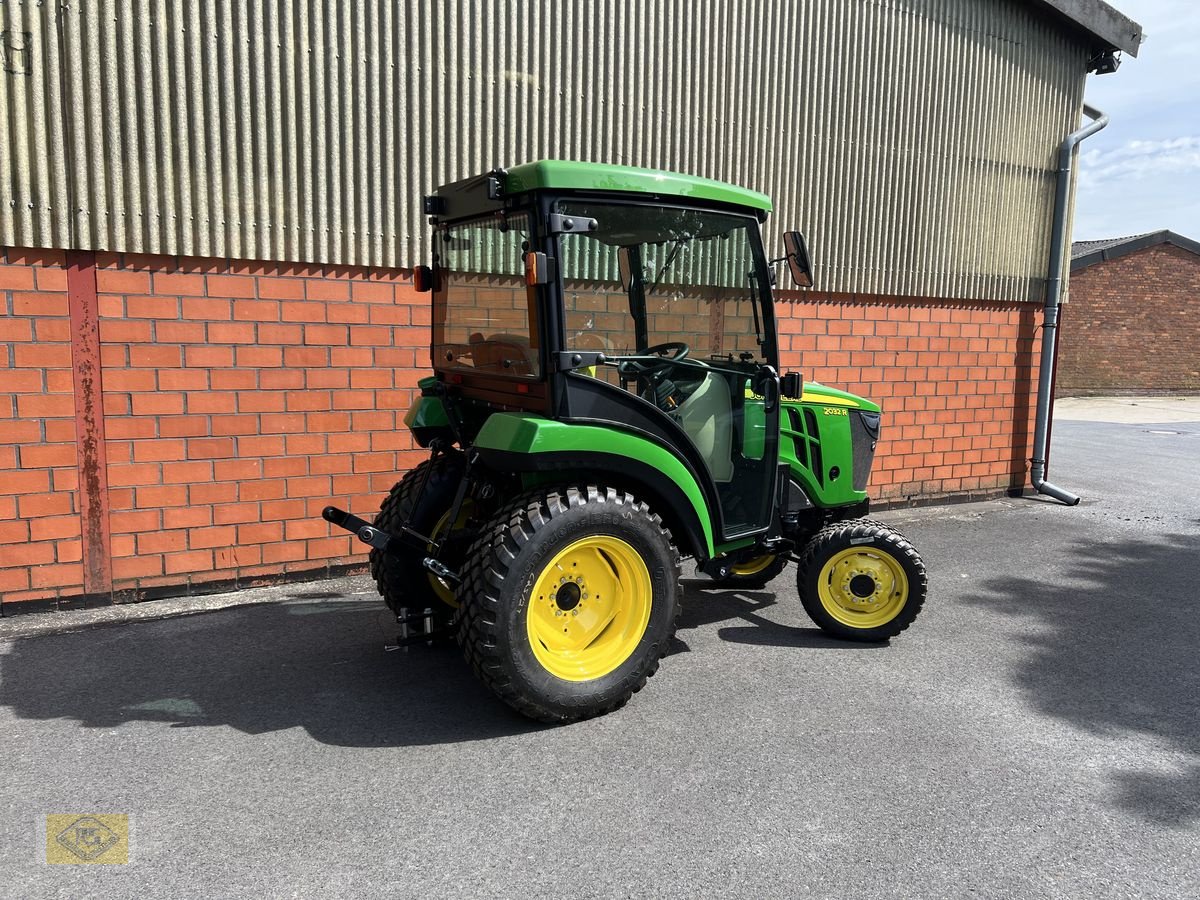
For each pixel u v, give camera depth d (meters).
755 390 4.21
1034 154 8.41
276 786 3.08
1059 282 8.57
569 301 3.50
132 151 4.76
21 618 4.72
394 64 5.45
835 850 2.74
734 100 6.75
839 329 7.48
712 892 2.53
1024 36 8.20
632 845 2.75
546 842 2.77
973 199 8.07
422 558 3.85
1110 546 6.73
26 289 4.57
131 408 4.88
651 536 3.67
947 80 7.79
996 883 2.60
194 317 5.00
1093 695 3.97
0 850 2.69
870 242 7.54
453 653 4.36
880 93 7.44
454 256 4.24
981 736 3.55
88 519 4.84
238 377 5.15
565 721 3.59
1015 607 5.24
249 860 2.66
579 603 3.68
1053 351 8.54
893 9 7.42
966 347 8.24
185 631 4.60
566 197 3.44
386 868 2.62
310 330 5.33
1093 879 2.62
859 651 4.48
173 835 2.78
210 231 4.99
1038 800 3.06
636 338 3.74
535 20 5.89
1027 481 8.86
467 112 5.71
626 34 6.25
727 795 3.06
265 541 5.34
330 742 3.42
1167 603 5.34
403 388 5.65
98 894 2.49
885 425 7.88
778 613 5.10
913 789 3.12
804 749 3.41
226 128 5.00
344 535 5.59
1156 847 2.79
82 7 4.59
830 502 4.84
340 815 2.91
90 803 2.96
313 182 5.26
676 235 3.79
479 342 4.00
